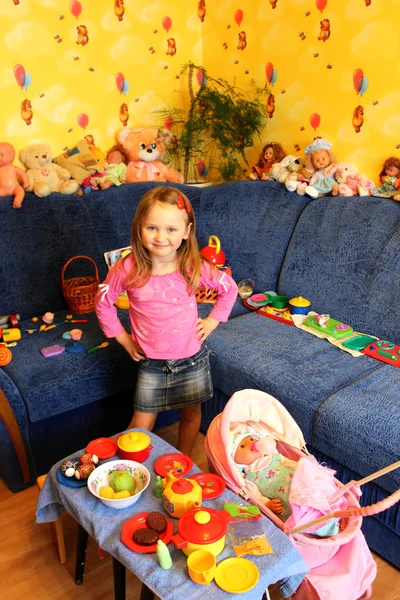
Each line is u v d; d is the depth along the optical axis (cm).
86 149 271
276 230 250
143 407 178
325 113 252
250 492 141
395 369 183
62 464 137
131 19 278
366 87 233
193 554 107
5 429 179
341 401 164
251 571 107
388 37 219
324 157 241
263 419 161
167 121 309
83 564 150
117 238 264
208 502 127
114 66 279
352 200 226
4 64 244
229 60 294
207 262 172
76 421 199
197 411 187
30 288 238
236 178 307
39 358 198
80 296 235
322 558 134
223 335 213
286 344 204
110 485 131
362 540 141
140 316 168
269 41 269
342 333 207
